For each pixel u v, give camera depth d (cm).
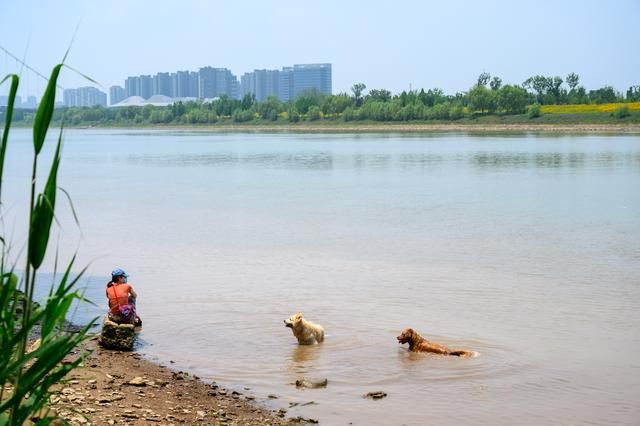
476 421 1155
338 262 2578
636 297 2014
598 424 1146
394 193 5103
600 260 2597
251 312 1850
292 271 2406
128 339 1508
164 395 1221
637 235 3173
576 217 3791
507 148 10481
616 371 1397
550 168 7012
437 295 2045
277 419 1149
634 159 7925
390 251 2805
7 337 567
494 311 1862
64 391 1141
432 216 3884
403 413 1184
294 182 6100
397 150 10581
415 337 1521
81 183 6234
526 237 3145
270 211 4159
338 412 1190
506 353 1509
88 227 3562
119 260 2638
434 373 1382
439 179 6153
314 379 1320
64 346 571
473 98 19275
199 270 2431
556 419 1164
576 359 1469
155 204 4578
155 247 2928
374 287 2153
